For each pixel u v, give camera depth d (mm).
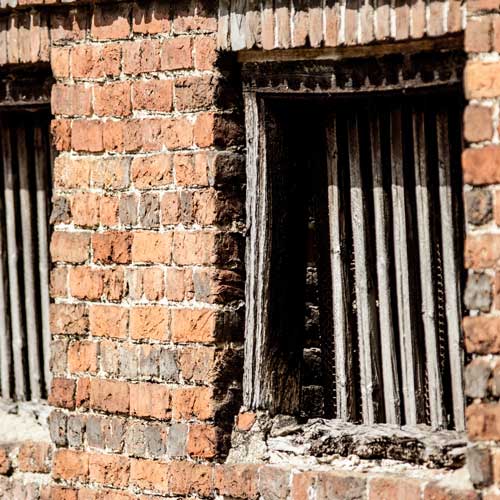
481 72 7070
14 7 8508
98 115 8266
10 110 8969
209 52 7902
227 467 7840
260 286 7977
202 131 7914
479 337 7070
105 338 8266
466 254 7113
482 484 7066
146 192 8109
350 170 7934
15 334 9195
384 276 7852
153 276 8078
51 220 8469
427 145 7707
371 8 7445
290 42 7672
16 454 8703
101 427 8273
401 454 7641
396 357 7875
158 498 8047
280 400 8055
